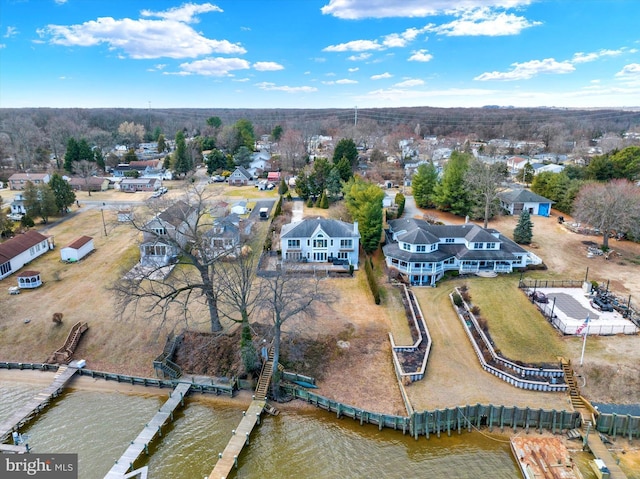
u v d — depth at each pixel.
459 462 35.06
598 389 40.56
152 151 190.50
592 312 50.69
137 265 61.78
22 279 58.88
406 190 111.25
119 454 35.84
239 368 45.81
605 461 34.06
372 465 34.91
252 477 33.84
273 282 48.62
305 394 42.09
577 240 73.56
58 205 90.25
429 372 43.44
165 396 43.53
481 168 83.44
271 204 99.69
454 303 54.59
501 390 41.00
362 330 50.19
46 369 46.78
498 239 63.38
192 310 54.41
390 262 64.94
